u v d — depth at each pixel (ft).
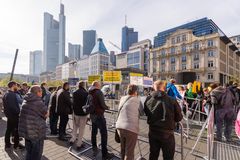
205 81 185.06
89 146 20.25
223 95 21.59
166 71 218.59
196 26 219.41
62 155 17.98
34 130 12.91
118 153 18.26
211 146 15.92
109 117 34.94
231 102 21.75
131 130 13.04
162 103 11.78
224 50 196.85
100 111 16.94
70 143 21.02
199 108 29.45
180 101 24.40
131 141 13.15
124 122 13.24
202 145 20.48
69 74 459.32
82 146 20.21
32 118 12.96
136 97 13.82
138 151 18.89
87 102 17.44
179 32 207.92
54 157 17.49
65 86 22.43
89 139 22.97
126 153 13.17
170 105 11.71
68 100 22.02
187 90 33.04
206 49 186.19
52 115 25.12
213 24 213.05
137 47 294.46
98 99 16.93
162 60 224.94
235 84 29.45
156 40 266.16
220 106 21.74
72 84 88.33
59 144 21.11
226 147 19.20
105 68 411.34
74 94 19.62
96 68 399.85
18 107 19.20
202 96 33.53
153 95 12.29
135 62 294.87
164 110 11.64
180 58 207.21
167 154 11.66
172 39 214.69
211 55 183.73
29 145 13.24
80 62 444.14
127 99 13.70
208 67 184.44
